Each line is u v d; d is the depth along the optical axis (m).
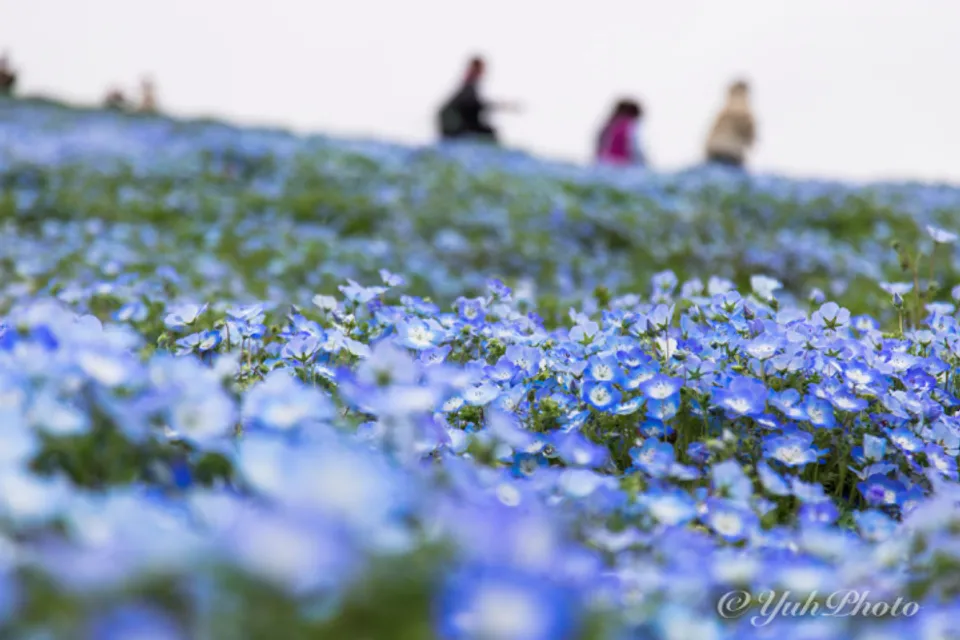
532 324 1.37
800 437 1.14
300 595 0.67
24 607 0.65
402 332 1.22
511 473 1.09
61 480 0.85
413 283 2.61
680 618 0.86
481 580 0.69
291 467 0.82
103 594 0.65
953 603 0.92
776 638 0.89
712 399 1.16
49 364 0.93
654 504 1.01
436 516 0.85
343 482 0.80
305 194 3.99
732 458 1.11
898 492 1.13
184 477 0.92
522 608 0.67
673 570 0.94
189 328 1.47
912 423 1.18
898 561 0.97
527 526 0.82
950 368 1.27
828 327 1.29
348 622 0.67
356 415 1.13
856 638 0.90
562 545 0.91
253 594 0.66
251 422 1.00
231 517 0.80
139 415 0.92
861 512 1.14
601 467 1.15
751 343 1.23
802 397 1.20
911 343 1.33
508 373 1.23
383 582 0.68
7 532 0.79
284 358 1.22
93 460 0.91
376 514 0.78
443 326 1.30
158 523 0.76
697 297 1.38
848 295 2.85
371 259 2.91
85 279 2.13
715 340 1.25
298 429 0.96
